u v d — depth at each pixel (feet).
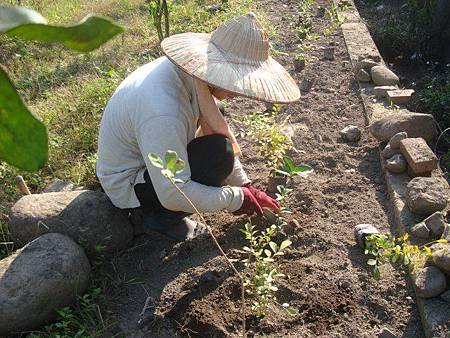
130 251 9.94
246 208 9.16
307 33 19.58
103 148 9.34
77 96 15.75
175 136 8.21
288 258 9.54
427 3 22.79
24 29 1.46
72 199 9.89
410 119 12.21
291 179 11.58
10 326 8.04
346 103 14.90
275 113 13.05
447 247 8.72
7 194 11.75
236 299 8.75
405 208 10.07
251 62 8.13
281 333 8.12
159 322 8.46
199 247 9.78
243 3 23.77
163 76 8.48
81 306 8.77
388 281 8.79
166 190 8.38
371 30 24.13
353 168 12.06
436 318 7.79
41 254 8.46
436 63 22.63
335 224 10.27
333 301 8.52
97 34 1.50
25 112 1.65
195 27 21.04
